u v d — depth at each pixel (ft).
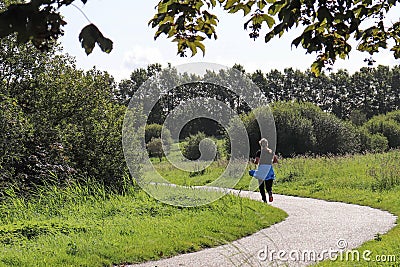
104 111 56.18
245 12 16.88
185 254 29.99
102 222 36.55
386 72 300.61
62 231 32.99
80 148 52.29
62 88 55.42
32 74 55.11
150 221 37.99
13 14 8.98
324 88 302.45
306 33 16.05
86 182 48.47
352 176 74.33
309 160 92.94
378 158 90.63
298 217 45.19
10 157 45.37
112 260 27.84
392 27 20.44
